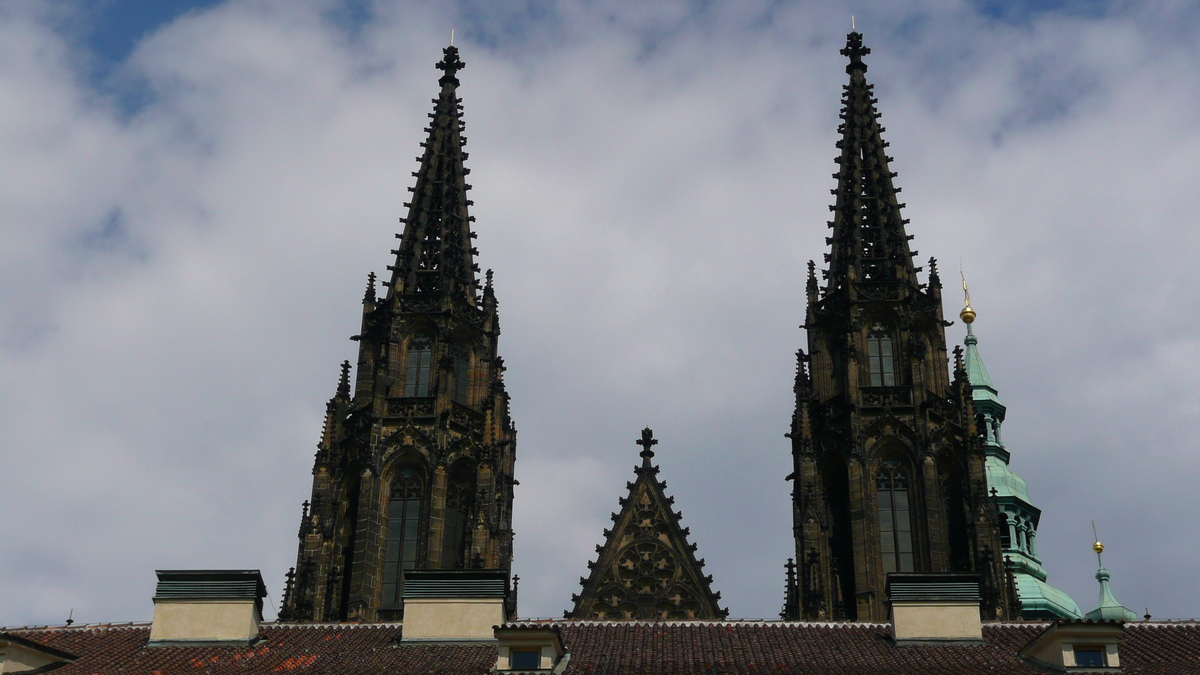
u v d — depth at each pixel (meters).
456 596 96.88
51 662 89.69
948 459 133.50
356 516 130.75
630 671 87.62
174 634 95.12
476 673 87.75
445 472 132.00
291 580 128.50
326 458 134.00
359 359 139.38
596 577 127.94
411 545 129.88
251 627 95.88
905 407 134.50
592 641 95.38
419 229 146.50
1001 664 88.88
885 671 87.50
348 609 126.19
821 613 126.00
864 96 156.75
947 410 135.75
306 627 99.50
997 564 127.62
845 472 132.88
